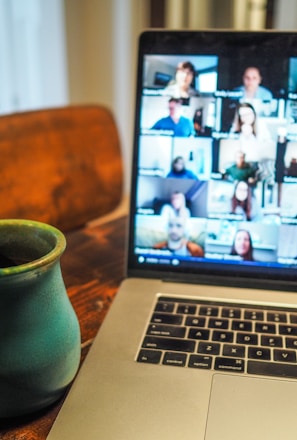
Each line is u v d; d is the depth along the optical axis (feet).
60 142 3.45
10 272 1.25
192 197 2.04
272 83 1.96
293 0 5.32
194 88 2.01
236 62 1.97
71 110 3.55
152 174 2.06
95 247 2.57
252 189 2.00
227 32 1.96
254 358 1.58
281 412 1.39
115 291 2.15
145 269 2.08
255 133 1.99
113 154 3.81
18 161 3.20
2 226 1.55
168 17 5.64
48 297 1.37
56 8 6.02
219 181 2.02
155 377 1.53
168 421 1.37
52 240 1.47
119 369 1.56
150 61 2.03
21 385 1.35
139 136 2.06
